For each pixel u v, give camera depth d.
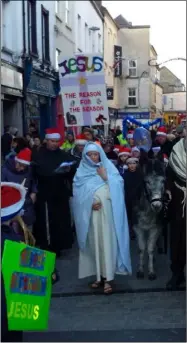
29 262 3.75
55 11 25.09
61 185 8.12
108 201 6.38
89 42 34.34
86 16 32.84
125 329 5.36
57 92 25.19
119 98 48.19
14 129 14.23
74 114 10.13
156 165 6.56
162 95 57.44
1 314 3.59
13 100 17.94
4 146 12.53
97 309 6.00
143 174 6.61
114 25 45.31
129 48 48.81
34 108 20.70
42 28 22.53
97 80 9.96
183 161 6.12
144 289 6.64
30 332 5.30
